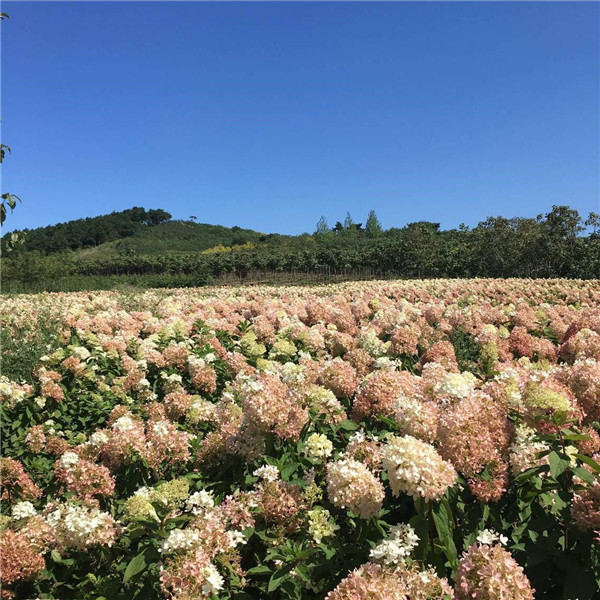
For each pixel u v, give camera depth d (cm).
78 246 11269
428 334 768
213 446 391
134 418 489
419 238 5462
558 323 930
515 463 310
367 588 222
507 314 1096
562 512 280
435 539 273
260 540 323
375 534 287
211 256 6794
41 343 902
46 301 1630
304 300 1595
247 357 711
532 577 277
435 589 237
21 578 305
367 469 302
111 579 303
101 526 313
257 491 331
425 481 258
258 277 6012
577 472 274
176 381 601
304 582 279
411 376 471
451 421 304
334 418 408
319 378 479
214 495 374
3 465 400
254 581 307
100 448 411
